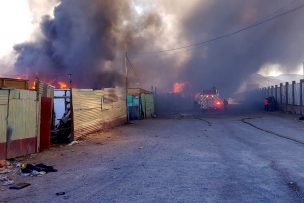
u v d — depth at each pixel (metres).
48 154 11.64
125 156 10.86
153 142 14.23
